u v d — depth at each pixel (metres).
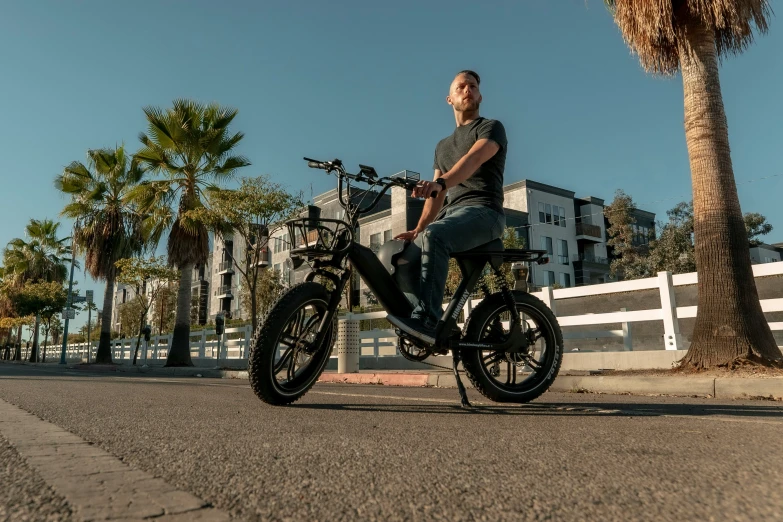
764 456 1.79
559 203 35.88
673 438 2.15
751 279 5.80
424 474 1.54
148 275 20.53
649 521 1.13
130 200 16.72
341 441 2.05
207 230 15.86
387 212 33.03
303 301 3.16
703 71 6.25
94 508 1.20
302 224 3.04
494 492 1.35
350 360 8.39
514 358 3.48
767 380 4.53
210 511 1.19
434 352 3.23
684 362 6.01
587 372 6.81
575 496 1.32
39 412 2.99
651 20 6.28
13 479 1.46
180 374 13.16
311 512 1.19
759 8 6.12
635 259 28.45
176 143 15.72
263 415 2.84
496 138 3.33
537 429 2.39
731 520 1.14
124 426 2.44
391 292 3.17
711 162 6.05
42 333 44.59
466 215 3.22
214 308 51.97
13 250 37.56
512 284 12.41
